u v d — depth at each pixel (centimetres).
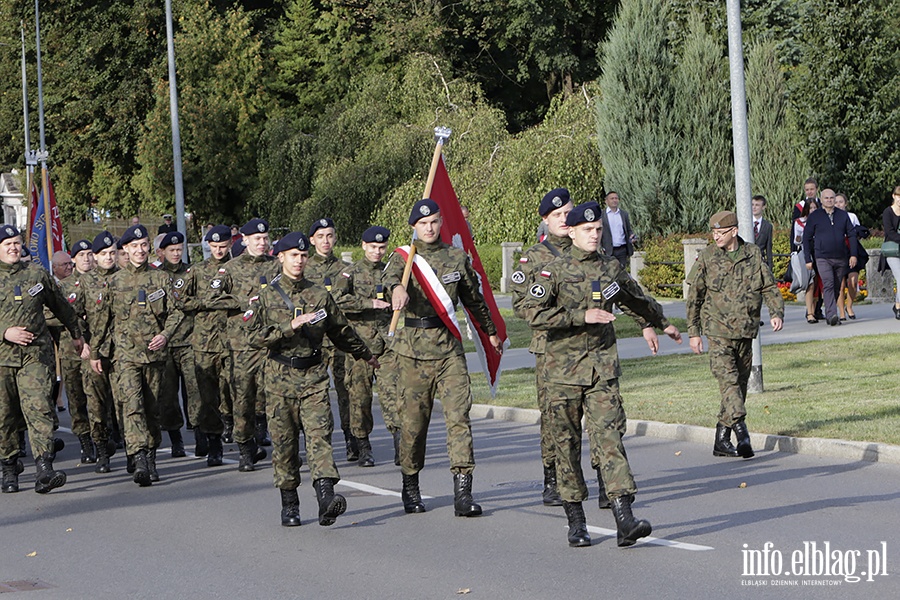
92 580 1015
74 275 1739
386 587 947
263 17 7462
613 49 4259
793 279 2828
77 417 1708
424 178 4803
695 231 4216
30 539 1195
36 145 7956
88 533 1212
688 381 2050
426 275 1215
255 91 6644
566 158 4384
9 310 1432
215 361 1658
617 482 1023
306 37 6944
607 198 2858
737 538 1058
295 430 1189
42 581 1019
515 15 6781
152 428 1534
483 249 4459
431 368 1215
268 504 1327
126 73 7144
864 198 4884
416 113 5456
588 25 6994
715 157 4206
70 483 1538
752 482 1318
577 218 1041
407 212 4703
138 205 7400
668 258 3878
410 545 1091
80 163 7500
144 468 1470
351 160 5366
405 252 1220
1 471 1509
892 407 1658
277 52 6944
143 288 1534
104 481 1545
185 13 6775
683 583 917
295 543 1120
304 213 5328
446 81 5700
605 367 1038
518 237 4428
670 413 1727
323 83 6869
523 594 906
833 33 4806
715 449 1495
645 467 1441
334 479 1160
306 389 1173
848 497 1221
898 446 1392
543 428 1227
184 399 1955
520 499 1290
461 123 5172
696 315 1485
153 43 7144
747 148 1867
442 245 1234
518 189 4453
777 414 1655
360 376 1547
